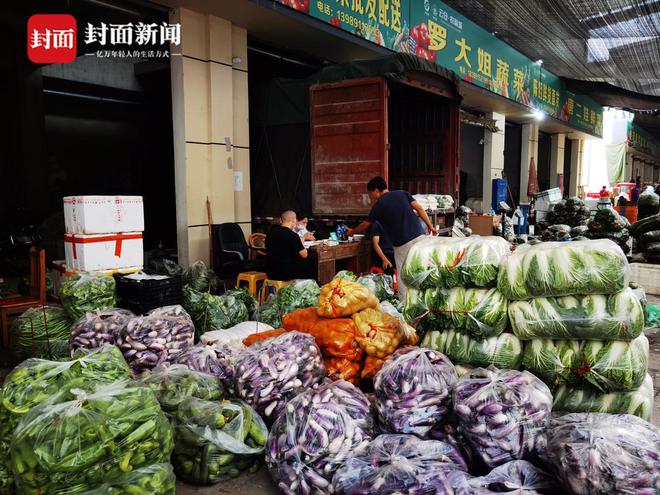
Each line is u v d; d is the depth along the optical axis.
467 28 11.33
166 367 2.88
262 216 8.55
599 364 2.49
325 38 8.16
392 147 9.82
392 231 5.30
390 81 7.20
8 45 9.80
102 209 4.88
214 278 6.32
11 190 10.23
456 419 2.38
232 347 3.53
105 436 1.96
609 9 9.98
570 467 1.90
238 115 7.87
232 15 7.21
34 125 10.17
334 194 7.64
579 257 2.50
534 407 2.21
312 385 2.88
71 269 5.00
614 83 17.89
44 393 2.21
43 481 1.86
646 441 1.91
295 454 2.33
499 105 14.07
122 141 11.91
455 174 9.16
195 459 2.54
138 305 4.39
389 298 4.81
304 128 8.03
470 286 2.85
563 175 21.88
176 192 7.31
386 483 2.00
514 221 12.56
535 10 10.27
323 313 3.17
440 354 2.72
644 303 4.65
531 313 2.63
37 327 4.29
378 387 2.55
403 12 9.30
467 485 1.98
